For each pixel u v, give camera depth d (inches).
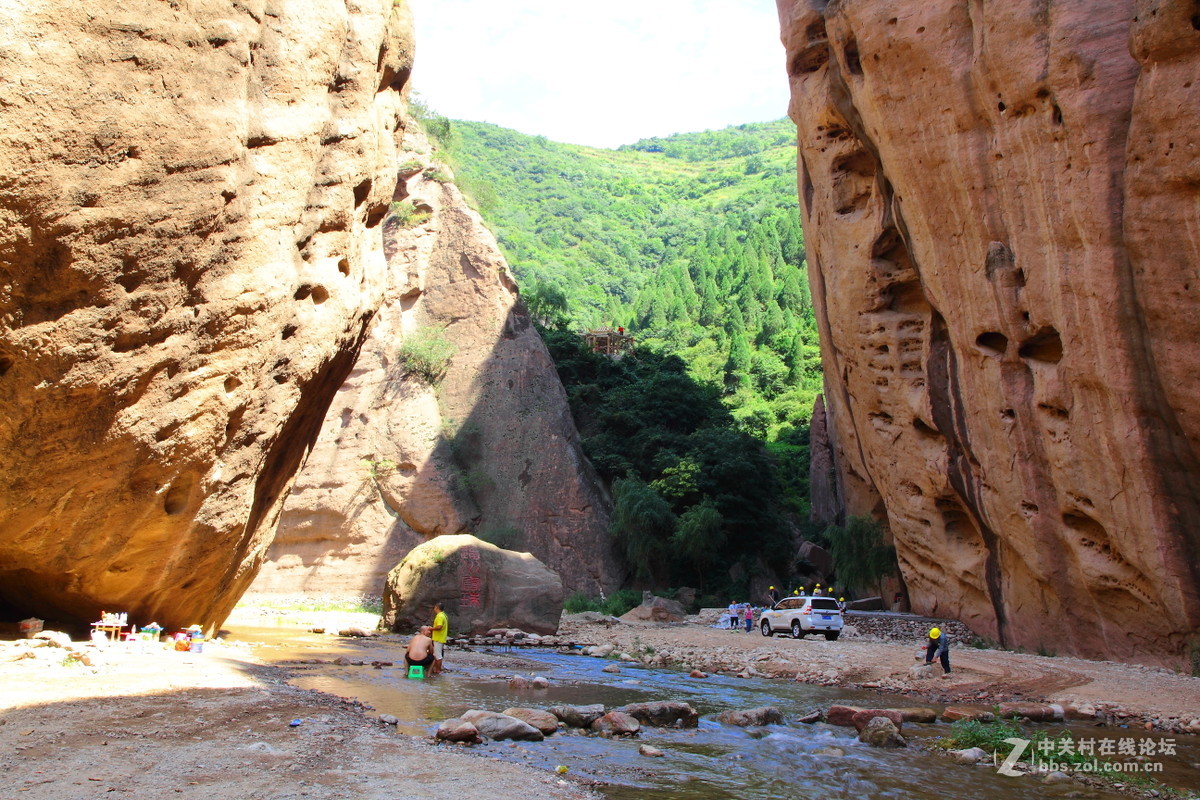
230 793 271.1
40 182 444.1
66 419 497.0
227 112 547.2
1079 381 737.6
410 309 2028.8
